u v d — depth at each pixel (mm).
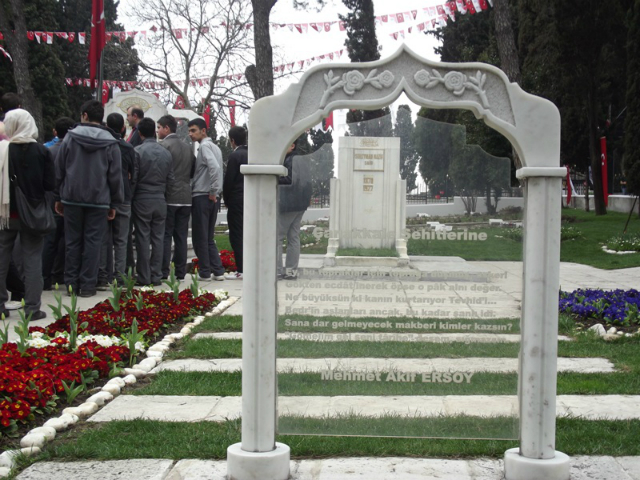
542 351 3512
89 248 9000
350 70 3525
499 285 3850
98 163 8859
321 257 3986
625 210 31703
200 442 4090
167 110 16391
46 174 7469
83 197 8836
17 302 8656
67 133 8867
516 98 3477
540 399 3521
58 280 9945
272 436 3615
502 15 15250
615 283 11914
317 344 3881
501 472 3719
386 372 3850
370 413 3809
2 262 7645
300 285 3936
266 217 3545
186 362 6055
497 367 3805
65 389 4805
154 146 9922
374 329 3887
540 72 28094
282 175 3568
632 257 16359
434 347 3848
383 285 3916
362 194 4074
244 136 11078
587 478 3604
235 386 5270
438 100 3510
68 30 38375
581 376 5527
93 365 5371
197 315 8039
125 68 32125
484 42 35562
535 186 3486
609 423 4441
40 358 5199
